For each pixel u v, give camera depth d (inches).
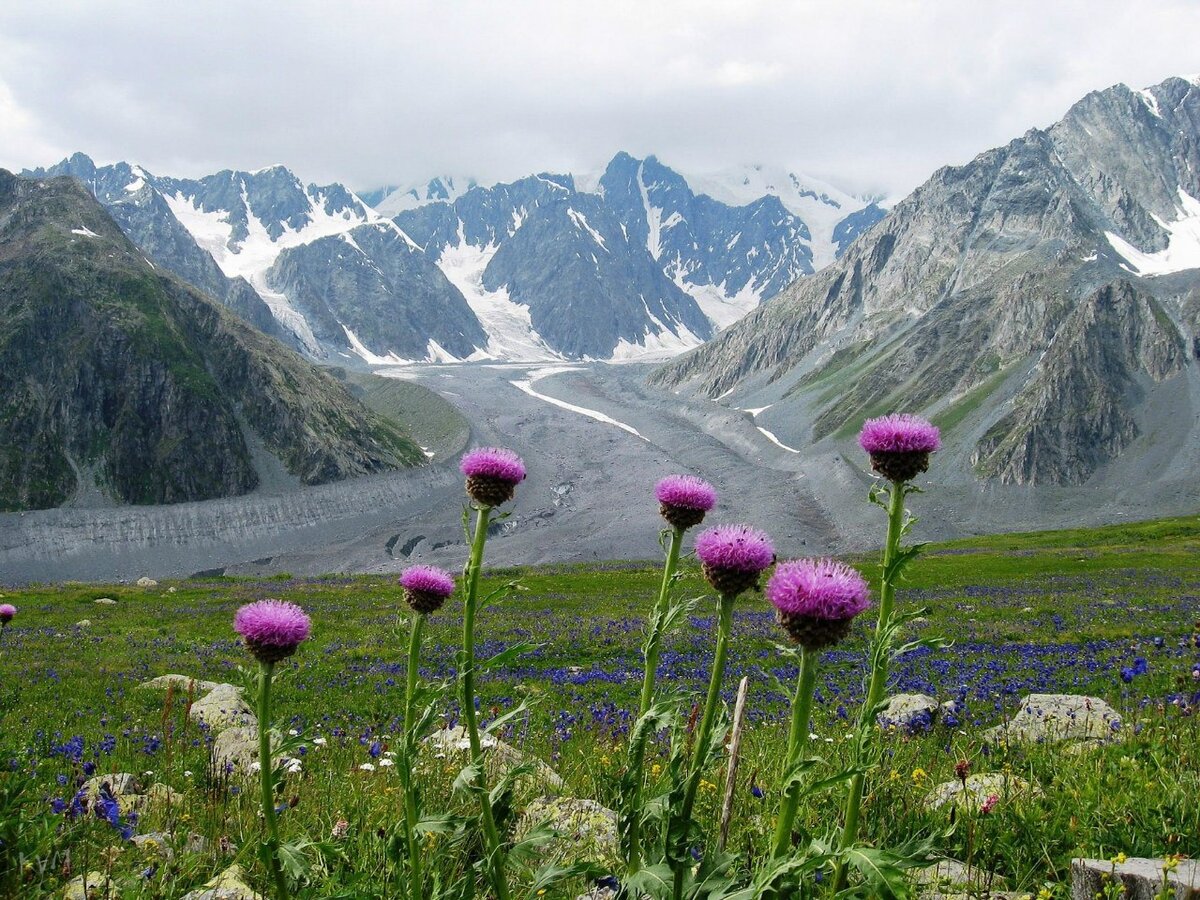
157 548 6555.1
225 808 261.3
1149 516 6555.1
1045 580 2554.1
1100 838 207.8
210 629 1647.4
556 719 590.9
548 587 2620.6
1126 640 1238.3
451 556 6117.1
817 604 118.3
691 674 986.1
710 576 138.0
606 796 266.7
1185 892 154.9
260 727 140.7
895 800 234.7
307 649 1226.0
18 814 190.2
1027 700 482.9
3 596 2455.7
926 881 192.1
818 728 432.8
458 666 149.8
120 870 201.9
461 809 220.8
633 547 6067.9
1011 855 206.8
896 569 132.7
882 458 140.7
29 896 176.6
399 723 505.7
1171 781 237.5
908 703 498.0
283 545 6815.9
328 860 183.8
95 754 436.1
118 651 1278.3
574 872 139.3
